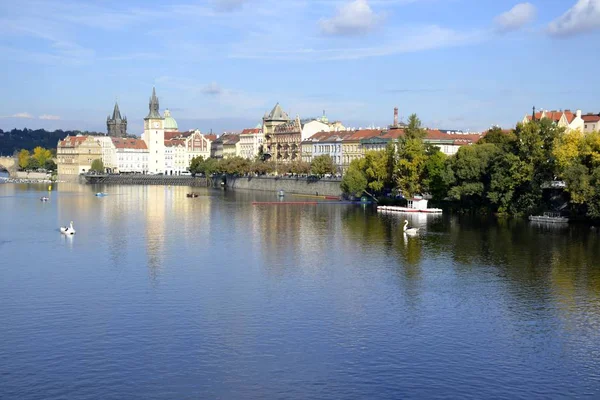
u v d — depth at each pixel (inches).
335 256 5408.5
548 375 2871.6
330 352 3112.7
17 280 4488.2
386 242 6146.7
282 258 5324.8
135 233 6845.5
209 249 5767.7
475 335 3356.3
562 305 3892.7
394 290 4239.7
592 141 7278.5
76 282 4429.1
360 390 2716.5
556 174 7578.7
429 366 2960.1
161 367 2930.6
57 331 3388.3
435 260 5211.6
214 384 2765.7
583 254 5413.4
